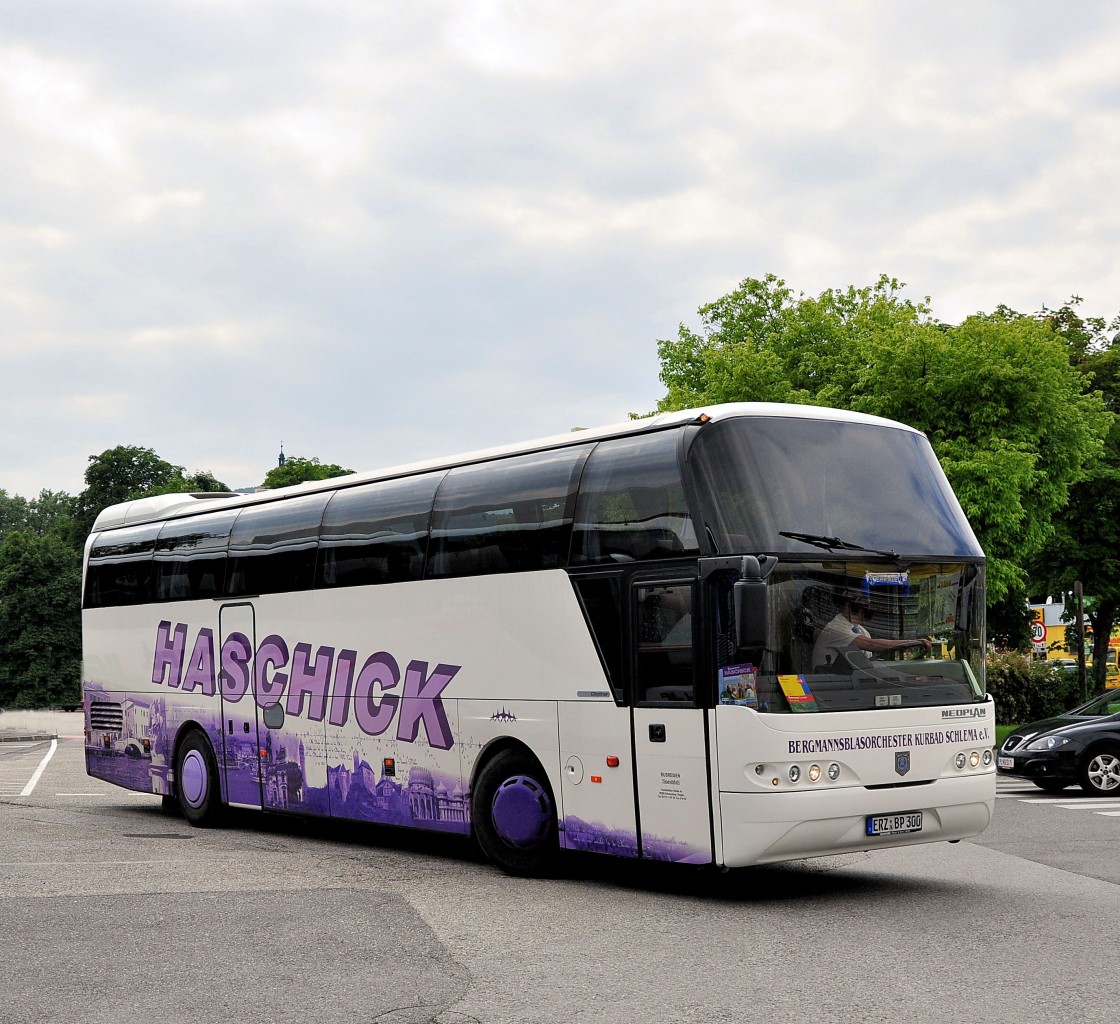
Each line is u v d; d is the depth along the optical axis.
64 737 46.66
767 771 9.85
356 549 14.16
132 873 11.95
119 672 18.41
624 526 11.02
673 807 10.40
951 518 11.27
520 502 12.16
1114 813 17.31
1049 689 38.72
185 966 8.05
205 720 16.50
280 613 15.25
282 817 17.72
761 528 10.18
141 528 18.33
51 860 12.89
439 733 12.83
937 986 7.43
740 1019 6.74
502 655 12.14
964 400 32.34
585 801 11.20
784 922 9.49
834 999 7.15
